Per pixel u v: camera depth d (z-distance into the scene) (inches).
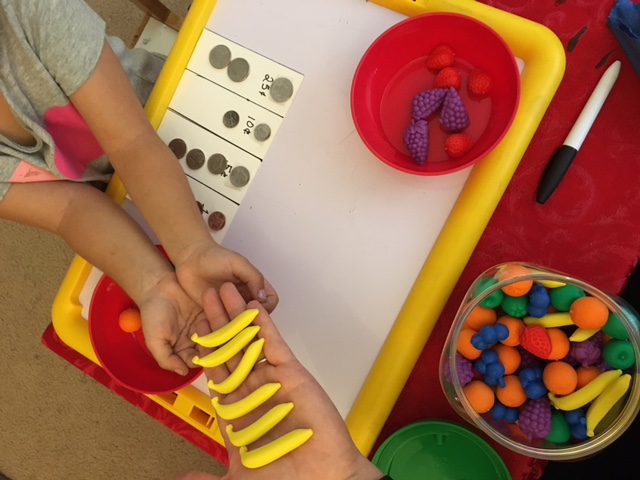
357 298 23.9
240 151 25.3
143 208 24.5
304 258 24.5
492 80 23.9
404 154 24.5
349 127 24.5
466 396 21.9
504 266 22.4
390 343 23.2
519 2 25.3
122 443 47.8
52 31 23.6
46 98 25.5
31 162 25.3
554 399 21.6
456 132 24.0
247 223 25.0
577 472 27.4
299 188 24.7
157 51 35.1
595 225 24.0
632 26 23.5
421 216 23.9
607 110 24.4
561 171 23.7
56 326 26.9
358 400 23.4
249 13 25.7
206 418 26.3
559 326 22.1
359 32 24.9
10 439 49.4
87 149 28.4
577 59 24.6
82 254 25.6
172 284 24.0
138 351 26.1
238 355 19.7
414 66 25.0
